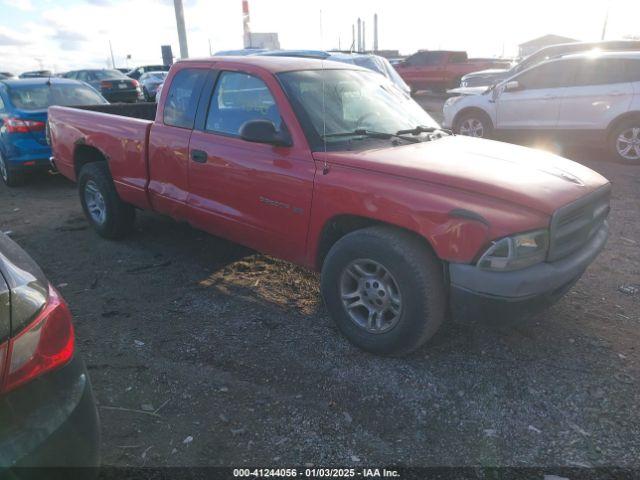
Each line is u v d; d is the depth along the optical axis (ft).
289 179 11.34
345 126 12.02
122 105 21.86
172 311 12.83
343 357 10.86
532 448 8.39
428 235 9.37
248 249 16.90
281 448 8.37
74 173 18.60
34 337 5.64
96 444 6.30
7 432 5.31
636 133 29.12
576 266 9.86
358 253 10.35
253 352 11.03
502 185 9.34
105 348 11.18
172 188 14.49
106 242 17.78
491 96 34.68
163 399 9.52
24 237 18.38
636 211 20.90
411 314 9.82
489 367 10.48
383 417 9.09
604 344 11.27
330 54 37.99
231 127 12.90
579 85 30.66
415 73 76.54
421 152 11.25
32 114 24.06
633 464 8.04
